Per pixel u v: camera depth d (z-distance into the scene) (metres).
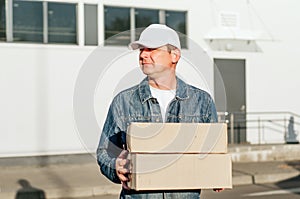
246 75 15.80
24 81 13.38
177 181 2.91
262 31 15.89
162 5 14.80
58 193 10.57
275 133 16.05
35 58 13.48
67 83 13.65
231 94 15.62
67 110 13.60
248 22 15.77
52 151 13.42
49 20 13.72
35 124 13.41
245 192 11.00
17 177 11.98
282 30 16.12
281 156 15.09
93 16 13.96
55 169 13.09
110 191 10.92
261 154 14.88
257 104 15.92
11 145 13.22
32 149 13.35
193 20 15.14
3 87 13.22
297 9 16.28
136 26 14.51
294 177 12.70
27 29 13.57
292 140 16.17
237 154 14.64
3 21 13.38
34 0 13.60
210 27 15.30
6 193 10.28
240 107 15.74
